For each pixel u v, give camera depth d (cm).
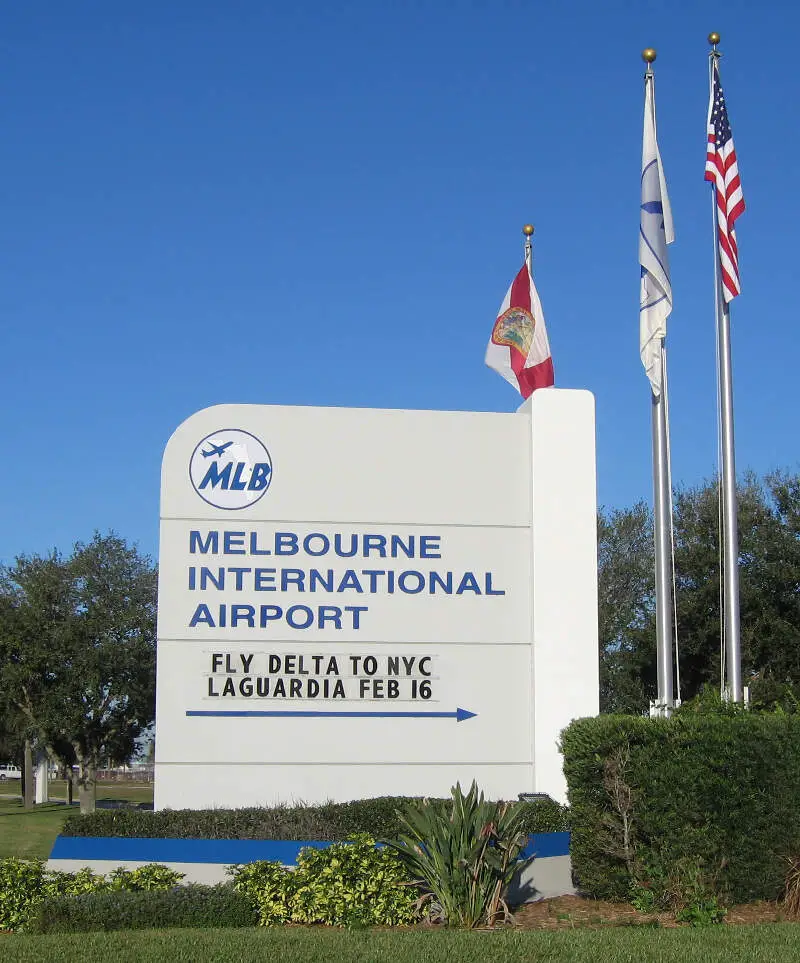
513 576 1312
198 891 1050
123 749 3581
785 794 1123
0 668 3475
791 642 2606
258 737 1245
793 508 2706
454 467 1323
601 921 1052
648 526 3206
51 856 1145
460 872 1045
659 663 1406
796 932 966
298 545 1283
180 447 1284
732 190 1452
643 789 1112
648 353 1470
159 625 1248
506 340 1518
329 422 1312
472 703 1281
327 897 1038
